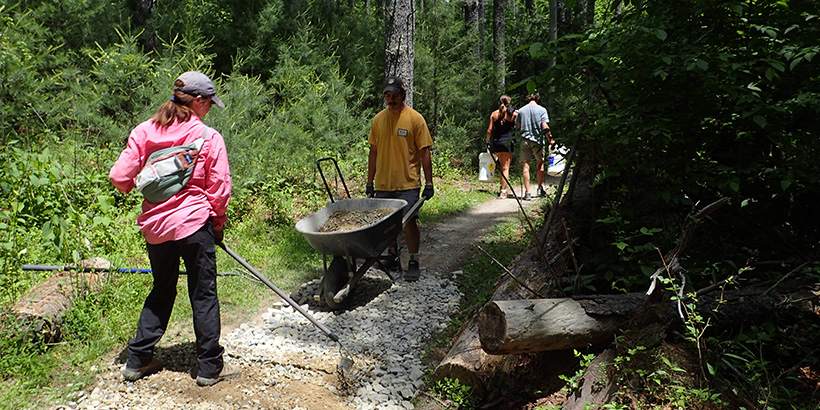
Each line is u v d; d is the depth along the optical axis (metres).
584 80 4.24
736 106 3.57
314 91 9.83
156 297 3.62
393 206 5.30
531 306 3.20
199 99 3.57
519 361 3.65
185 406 3.30
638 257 4.07
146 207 3.41
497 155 10.55
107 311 4.29
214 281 3.56
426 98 13.50
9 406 3.08
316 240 4.65
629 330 3.15
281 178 7.95
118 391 3.42
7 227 4.90
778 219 3.99
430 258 6.62
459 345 3.69
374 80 13.02
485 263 6.12
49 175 5.66
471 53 14.09
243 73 10.84
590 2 16.98
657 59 3.60
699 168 3.89
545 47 4.00
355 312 4.84
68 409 3.19
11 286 4.31
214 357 3.53
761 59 3.30
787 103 3.44
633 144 4.14
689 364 2.89
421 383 3.68
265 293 5.18
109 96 7.26
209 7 11.09
